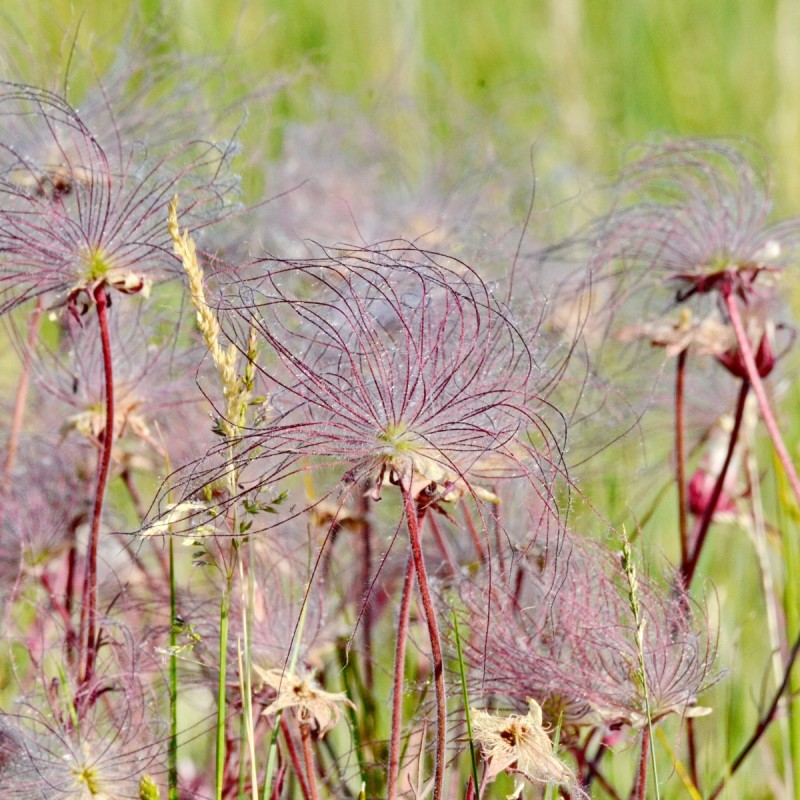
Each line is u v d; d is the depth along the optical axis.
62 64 1.30
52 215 1.20
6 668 1.26
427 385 1.17
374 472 1.17
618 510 1.30
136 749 1.19
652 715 1.19
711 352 1.26
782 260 1.27
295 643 1.19
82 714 1.20
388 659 1.26
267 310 1.21
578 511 1.25
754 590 1.34
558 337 1.27
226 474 1.17
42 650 1.22
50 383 1.25
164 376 1.25
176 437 1.25
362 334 1.18
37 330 1.26
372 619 1.26
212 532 1.17
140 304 1.25
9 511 1.26
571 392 1.26
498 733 1.17
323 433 1.17
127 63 1.31
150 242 1.20
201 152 1.26
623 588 1.20
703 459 1.29
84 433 1.23
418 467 1.16
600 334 1.29
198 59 1.32
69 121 1.23
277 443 1.18
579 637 1.19
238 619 1.21
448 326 1.20
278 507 1.22
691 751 1.25
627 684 1.19
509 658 1.20
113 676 1.20
